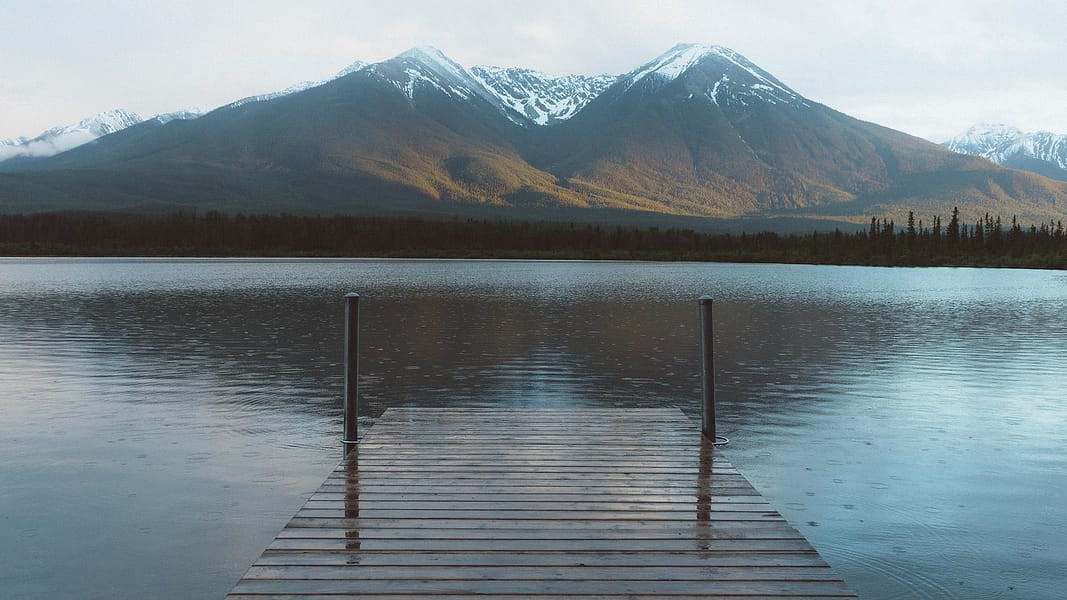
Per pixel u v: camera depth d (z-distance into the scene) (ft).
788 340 66.90
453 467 25.17
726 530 19.69
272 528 22.91
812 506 24.52
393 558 17.78
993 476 27.63
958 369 51.39
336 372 49.24
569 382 46.47
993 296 125.18
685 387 44.98
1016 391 43.60
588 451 27.32
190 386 44.24
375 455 26.63
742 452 30.60
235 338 65.87
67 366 51.19
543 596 16.02
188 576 20.01
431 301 110.01
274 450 30.73
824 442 32.22
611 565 17.52
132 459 29.50
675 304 106.01
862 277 202.69
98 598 18.90
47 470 28.14
